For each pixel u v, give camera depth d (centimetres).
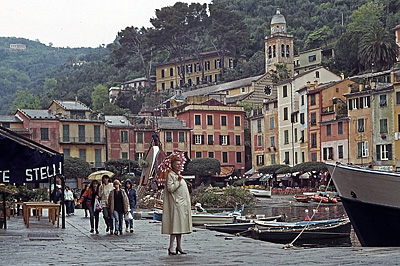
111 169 9531
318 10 19712
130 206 2433
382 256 1230
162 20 17175
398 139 7362
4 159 1989
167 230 1439
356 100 7962
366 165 7769
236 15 17412
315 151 8762
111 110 14538
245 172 10869
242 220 3544
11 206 3556
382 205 2248
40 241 1870
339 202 6850
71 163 9194
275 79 12531
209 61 16800
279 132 9881
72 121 9700
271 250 1520
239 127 10794
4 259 1368
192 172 9788
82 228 2498
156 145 5897
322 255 1297
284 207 6300
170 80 17238
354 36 12262
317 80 9675
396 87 7381
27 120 9469
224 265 1187
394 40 11600
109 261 1311
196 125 10494
